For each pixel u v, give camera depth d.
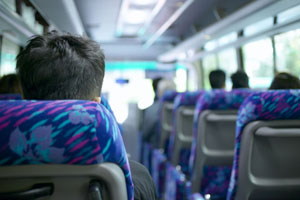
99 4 6.08
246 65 5.49
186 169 3.36
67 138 0.61
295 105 1.31
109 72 11.06
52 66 0.77
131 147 4.95
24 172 0.62
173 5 5.70
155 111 4.50
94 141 0.62
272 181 1.46
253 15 3.75
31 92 0.78
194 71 8.59
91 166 0.64
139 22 7.73
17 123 0.61
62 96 0.78
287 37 4.01
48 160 0.62
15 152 0.61
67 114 0.62
